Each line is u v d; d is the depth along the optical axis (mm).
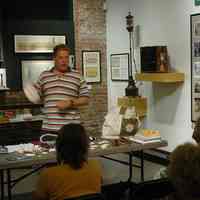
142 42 4949
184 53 4230
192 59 4113
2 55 5055
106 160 4719
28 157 2590
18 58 5184
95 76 5691
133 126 3107
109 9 5605
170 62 4453
